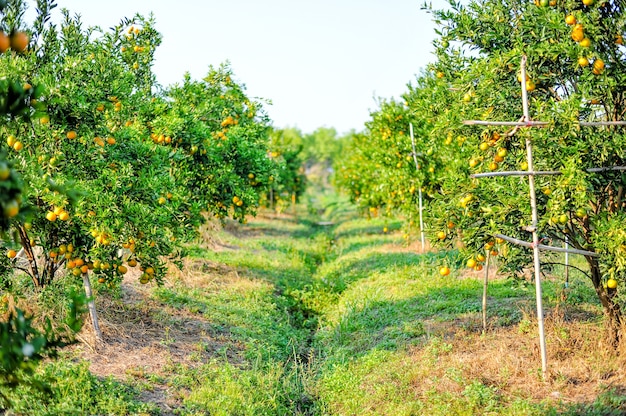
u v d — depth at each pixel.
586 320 8.46
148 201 8.09
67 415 5.75
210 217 16.86
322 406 7.55
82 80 7.66
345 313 11.27
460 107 7.85
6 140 6.88
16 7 7.30
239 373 8.02
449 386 7.01
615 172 6.87
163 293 10.76
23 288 8.31
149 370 7.57
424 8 7.88
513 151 7.62
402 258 15.59
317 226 33.09
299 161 35.12
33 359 3.82
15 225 7.16
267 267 16.03
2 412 5.62
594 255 6.80
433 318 9.91
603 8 6.82
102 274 8.16
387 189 17.53
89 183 7.30
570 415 5.88
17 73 6.73
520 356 7.44
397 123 17.72
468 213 7.55
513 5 7.59
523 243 6.98
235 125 13.10
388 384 7.43
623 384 6.44
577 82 7.30
